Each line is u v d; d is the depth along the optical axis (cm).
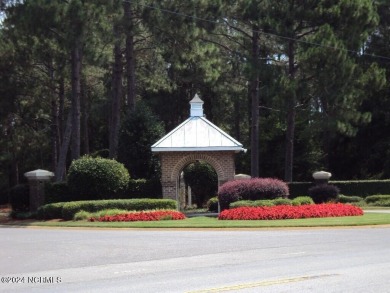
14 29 3847
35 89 4684
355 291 973
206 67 4216
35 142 5256
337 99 3772
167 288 1041
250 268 1252
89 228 2484
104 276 1212
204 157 3212
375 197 3672
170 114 5894
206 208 3888
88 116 5794
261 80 3975
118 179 3222
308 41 3728
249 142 5553
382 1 4656
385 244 1641
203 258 1439
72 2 3188
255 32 4000
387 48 4844
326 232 2027
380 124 4912
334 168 5319
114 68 4100
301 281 1069
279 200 2861
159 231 2238
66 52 3862
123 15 3606
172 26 3700
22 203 3459
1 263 1456
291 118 4025
